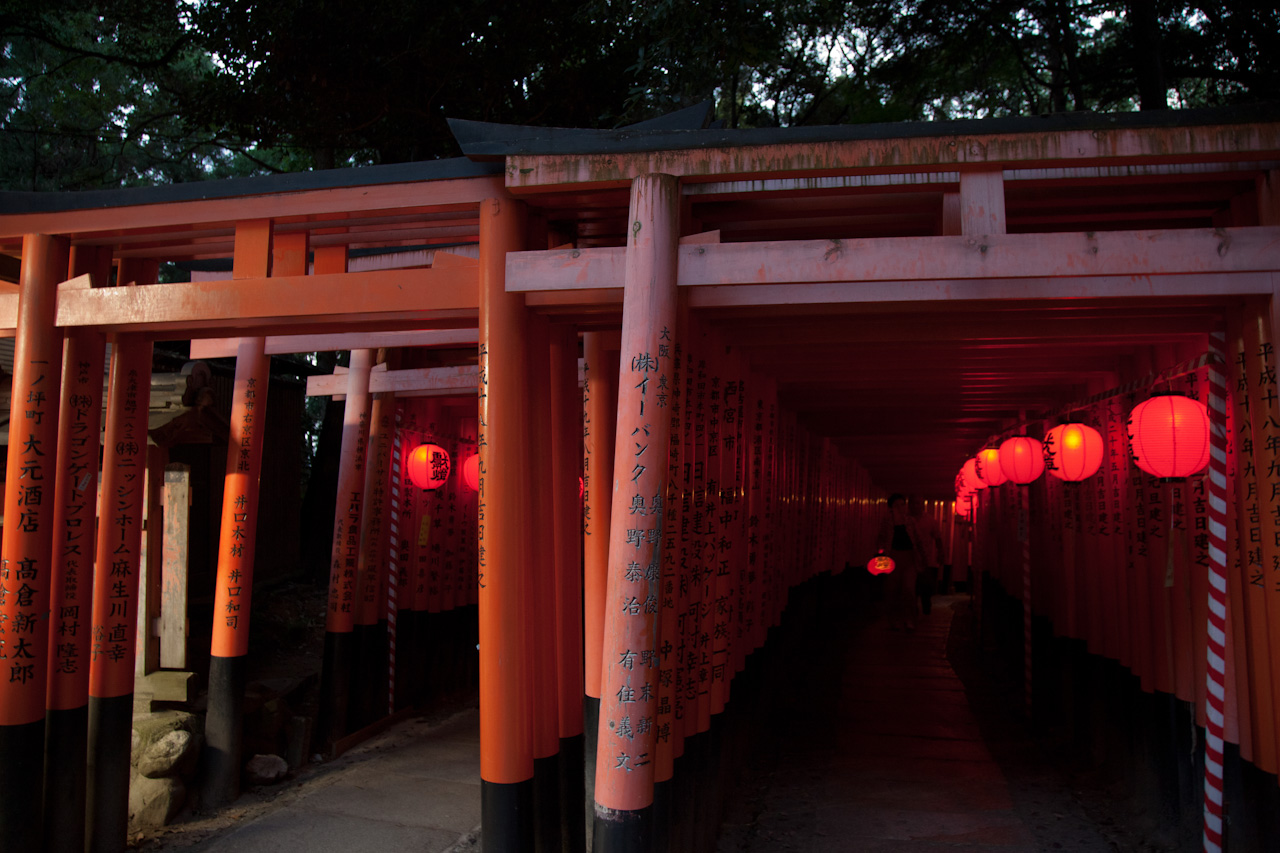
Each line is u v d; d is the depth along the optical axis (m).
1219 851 3.76
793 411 8.16
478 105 9.09
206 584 8.78
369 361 7.31
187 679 5.89
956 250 3.26
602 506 4.86
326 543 10.97
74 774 4.64
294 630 9.07
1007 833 5.06
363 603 7.43
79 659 4.68
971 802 5.60
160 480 6.06
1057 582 7.13
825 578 11.44
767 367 6.04
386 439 7.58
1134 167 3.37
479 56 8.48
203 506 8.78
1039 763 6.45
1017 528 9.18
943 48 10.94
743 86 12.71
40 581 4.44
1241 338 3.68
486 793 3.64
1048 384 6.57
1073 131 3.28
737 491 5.28
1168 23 9.89
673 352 3.38
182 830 5.22
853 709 8.15
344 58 8.21
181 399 5.67
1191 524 4.49
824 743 7.02
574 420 4.55
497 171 3.84
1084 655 6.53
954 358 5.64
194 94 9.27
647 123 3.66
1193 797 4.52
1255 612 3.63
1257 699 3.63
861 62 11.77
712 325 4.68
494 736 3.64
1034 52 12.23
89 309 4.45
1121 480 5.63
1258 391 3.48
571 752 4.34
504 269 3.79
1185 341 4.65
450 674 8.82
